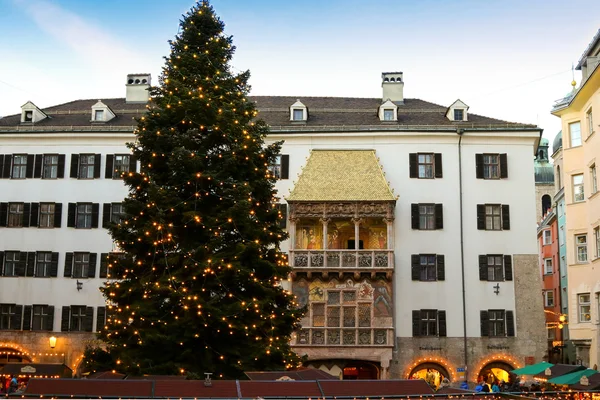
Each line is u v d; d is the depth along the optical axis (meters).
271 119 53.09
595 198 42.09
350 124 51.62
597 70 39.72
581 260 44.56
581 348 43.97
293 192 47.25
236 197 30.31
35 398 18.16
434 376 47.09
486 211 48.94
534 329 47.09
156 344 28.45
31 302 48.59
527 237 48.38
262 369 28.92
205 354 28.77
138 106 56.53
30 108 52.62
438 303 47.41
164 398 17.75
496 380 44.41
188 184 30.56
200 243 30.22
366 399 18.27
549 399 20.30
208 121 31.64
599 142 41.34
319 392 19.00
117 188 49.84
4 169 50.53
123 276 30.83
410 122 51.72
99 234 49.22
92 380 19.19
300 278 46.94
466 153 49.59
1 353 48.44
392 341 45.91
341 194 46.91
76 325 48.28
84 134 50.38
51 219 49.75
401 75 56.81
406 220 48.66
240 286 30.20
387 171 49.44
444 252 48.12
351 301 46.72
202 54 33.47
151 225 29.30
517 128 49.53
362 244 49.00
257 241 30.45
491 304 47.44
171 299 28.77
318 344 45.75
